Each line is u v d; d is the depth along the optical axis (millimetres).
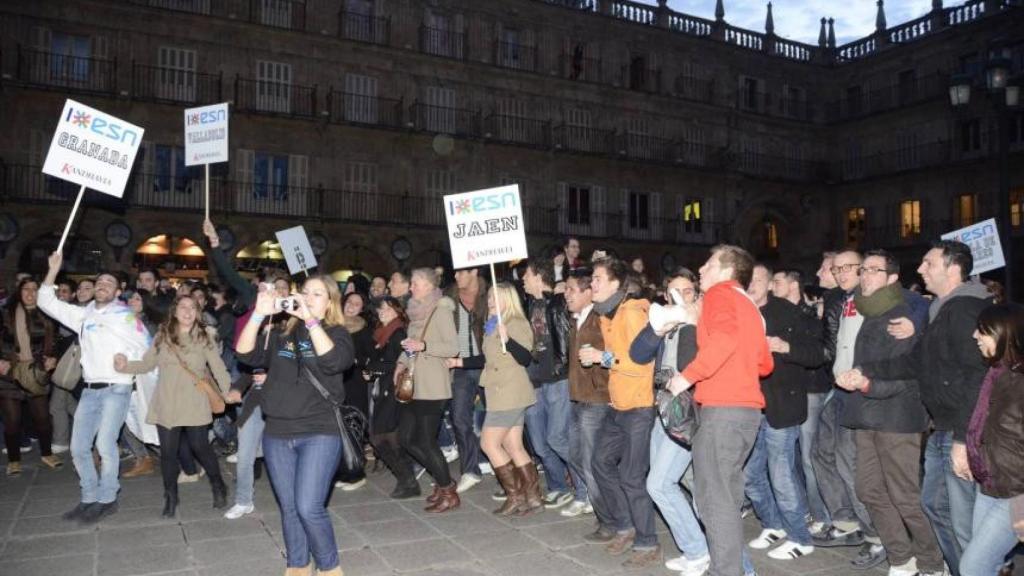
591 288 5613
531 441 7184
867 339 5023
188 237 24234
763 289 5570
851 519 5762
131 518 6465
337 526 6250
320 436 4355
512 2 30109
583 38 31891
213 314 10039
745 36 36000
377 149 27375
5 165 21750
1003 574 5027
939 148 32094
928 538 4840
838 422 5488
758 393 4465
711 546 4410
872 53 35562
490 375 6457
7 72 22297
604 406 5703
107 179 6762
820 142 37000
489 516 6555
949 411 4301
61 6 22969
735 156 34312
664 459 4992
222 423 9383
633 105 32469
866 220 35031
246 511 6543
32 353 8266
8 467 8109
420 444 6691
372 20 27516
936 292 4824
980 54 31188
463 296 7551
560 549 5660
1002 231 12773
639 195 32688
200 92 24500
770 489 5766
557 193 30703
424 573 5148
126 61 23734
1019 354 3514
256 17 25484
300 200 26094
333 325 4484
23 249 22188
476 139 28438
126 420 7566
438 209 28234
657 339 4941
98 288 6504
